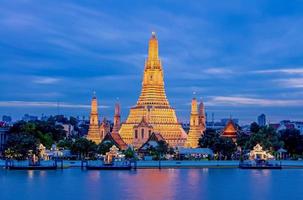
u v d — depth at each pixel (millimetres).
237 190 196125
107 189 194125
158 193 185375
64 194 181875
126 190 192375
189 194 183625
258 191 194125
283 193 189000
